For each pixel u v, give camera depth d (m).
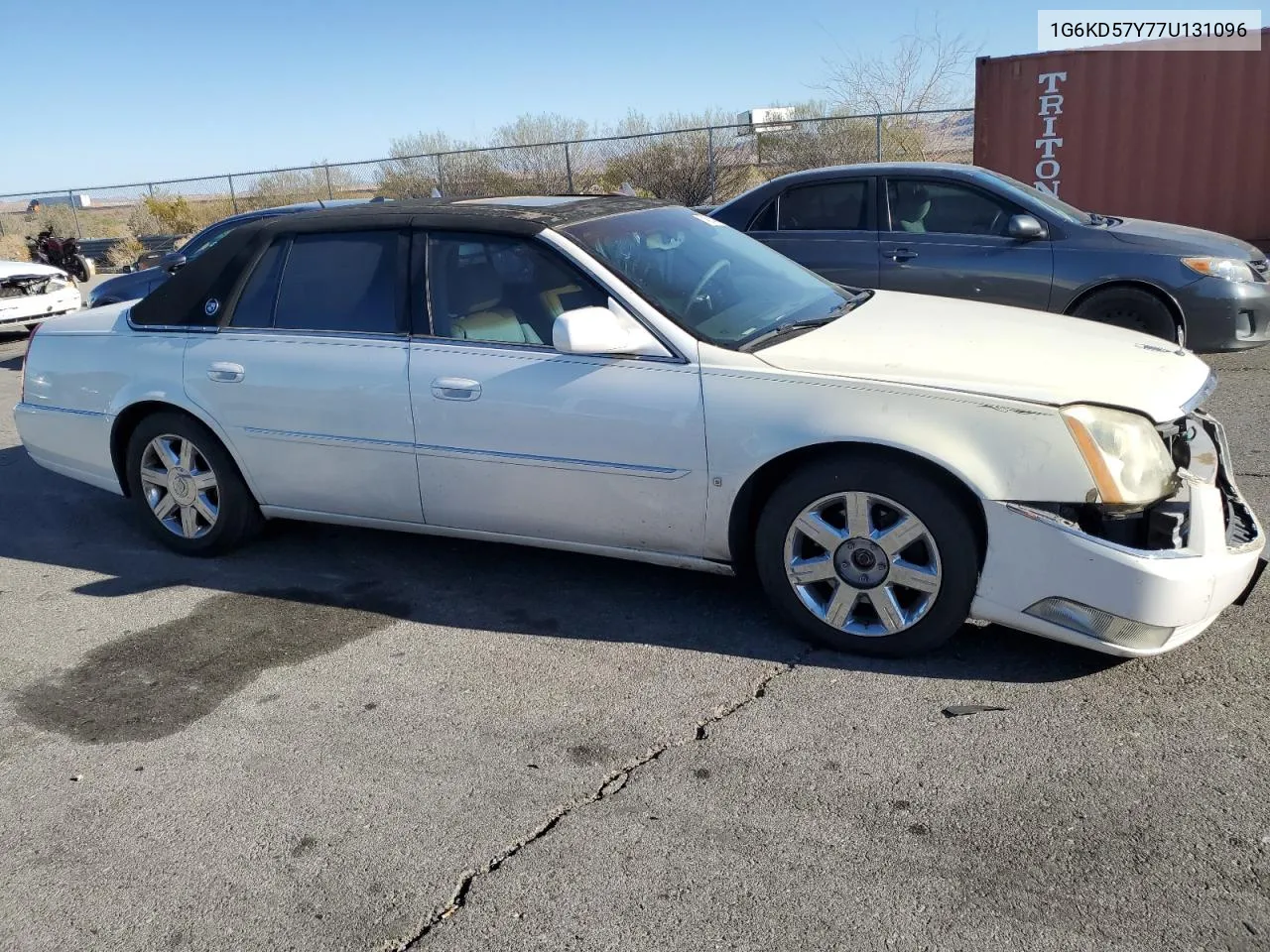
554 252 4.04
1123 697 3.34
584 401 3.88
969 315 4.22
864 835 2.77
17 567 5.14
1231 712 3.21
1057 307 7.40
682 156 19.91
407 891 2.68
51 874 2.84
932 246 7.66
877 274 7.80
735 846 2.76
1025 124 12.21
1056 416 3.28
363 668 3.88
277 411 4.54
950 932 2.41
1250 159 11.51
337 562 4.91
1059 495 3.29
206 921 2.62
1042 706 3.32
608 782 3.08
